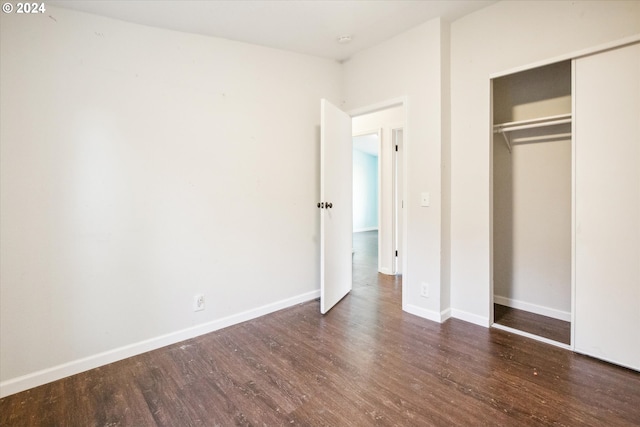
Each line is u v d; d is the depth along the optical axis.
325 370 2.03
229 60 2.68
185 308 2.48
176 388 1.85
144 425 1.57
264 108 2.91
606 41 2.04
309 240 3.33
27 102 1.84
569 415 1.59
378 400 1.73
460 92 2.75
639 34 1.90
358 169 9.93
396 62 2.98
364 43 3.07
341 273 3.39
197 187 2.51
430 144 2.77
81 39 2.01
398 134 4.37
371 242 7.66
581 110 2.12
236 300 2.77
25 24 1.83
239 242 2.77
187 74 2.45
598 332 2.10
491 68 2.56
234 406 1.69
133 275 2.23
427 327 2.67
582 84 2.11
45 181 1.90
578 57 2.12
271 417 1.61
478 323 2.72
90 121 2.04
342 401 1.72
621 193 1.99
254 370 2.04
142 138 2.25
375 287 3.85
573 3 2.16
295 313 3.01
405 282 3.03
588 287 2.12
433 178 2.76
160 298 2.36
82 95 2.01
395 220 4.43
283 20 2.48
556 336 2.46
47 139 1.90
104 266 2.12
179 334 2.45
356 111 3.39
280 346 2.36
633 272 1.96
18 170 1.82
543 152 2.85
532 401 1.70
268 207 2.97
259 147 2.88
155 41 2.30
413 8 2.49
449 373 1.98
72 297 2.01
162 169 2.34
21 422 1.59
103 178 2.10
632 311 1.97
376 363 2.11
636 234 1.94
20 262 1.84
